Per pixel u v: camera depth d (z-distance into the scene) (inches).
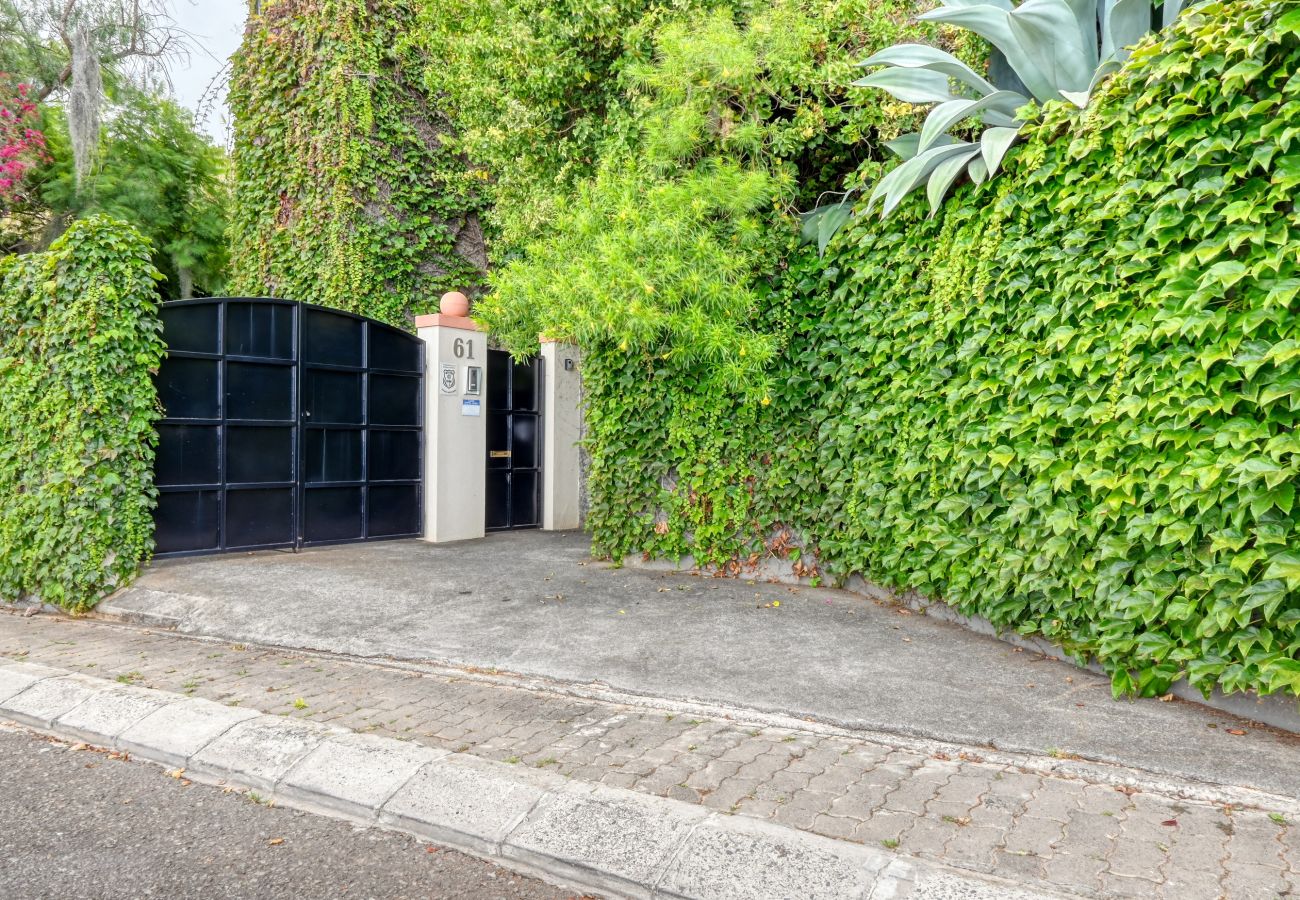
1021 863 99.9
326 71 435.2
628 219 240.1
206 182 699.4
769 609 230.8
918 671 175.0
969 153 201.3
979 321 194.9
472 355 383.9
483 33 314.3
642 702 164.2
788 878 98.5
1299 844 103.3
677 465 286.7
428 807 120.6
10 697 172.7
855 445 246.8
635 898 101.7
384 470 359.3
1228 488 136.0
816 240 261.7
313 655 204.4
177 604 243.1
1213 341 138.8
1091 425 165.2
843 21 261.4
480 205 486.0
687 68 253.3
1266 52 133.4
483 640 203.6
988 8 197.8
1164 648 149.5
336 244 433.1
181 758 142.5
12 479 265.9
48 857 109.7
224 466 301.4
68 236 251.4
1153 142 151.0
